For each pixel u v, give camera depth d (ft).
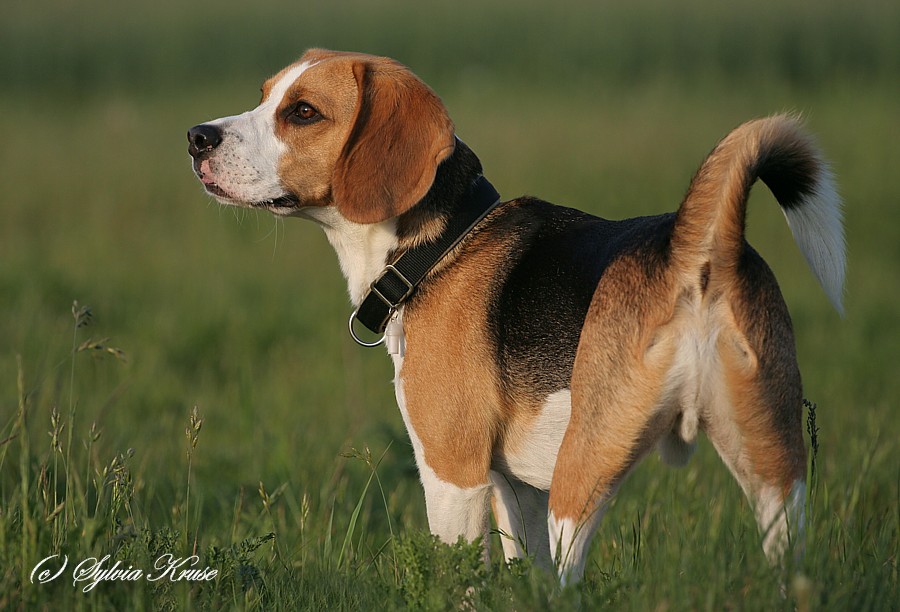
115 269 66.90
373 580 24.56
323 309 59.31
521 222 26.43
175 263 68.74
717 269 21.36
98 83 151.23
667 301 21.63
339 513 31.24
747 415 21.66
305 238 76.13
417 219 26.25
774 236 72.43
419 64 154.71
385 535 31.37
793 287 62.90
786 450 21.94
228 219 79.92
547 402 24.48
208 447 39.06
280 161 27.27
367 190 26.11
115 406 42.65
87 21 194.70
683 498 30.04
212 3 214.07
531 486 27.20
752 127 21.34
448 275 25.76
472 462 25.03
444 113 26.55
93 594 21.11
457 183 26.55
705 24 164.55
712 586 20.21
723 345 21.48
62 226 77.66
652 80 139.85
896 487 30.53
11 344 49.93
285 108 27.37
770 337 21.70
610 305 22.47
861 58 145.07
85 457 33.45
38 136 112.68
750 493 22.39
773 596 20.04
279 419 41.86
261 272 67.36
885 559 23.56
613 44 156.76
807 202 22.71
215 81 150.71
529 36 164.76
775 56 147.84
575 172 89.20
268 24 183.32
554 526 22.79
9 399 40.55
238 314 57.52
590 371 22.47
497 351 24.88
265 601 23.68
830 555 22.90
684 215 21.45
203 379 48.47
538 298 24.84
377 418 42.65
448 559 22.25
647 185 86.17
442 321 25.41
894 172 87.81
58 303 58.90
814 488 23.03
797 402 22.16
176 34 177.17
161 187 88.89
